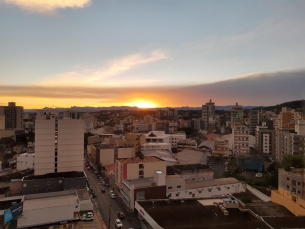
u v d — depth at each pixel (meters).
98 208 56.88
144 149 121.50
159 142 136.00
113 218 51.34
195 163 91.25
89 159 118.31
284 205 46.25
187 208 40.12
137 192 55.09
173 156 108.50
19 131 148.62
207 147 125.69
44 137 70.12
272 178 75.00
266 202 49.84
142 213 40.56
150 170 64.75
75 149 73.00
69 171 71.44
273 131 115.38
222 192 66.81
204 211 39.03
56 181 62.75
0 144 122.06
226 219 36.25
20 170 83.81
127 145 120.00
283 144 99.94
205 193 64.19
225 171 90.56
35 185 61.22
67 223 44.25
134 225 47.91
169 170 76.75
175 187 61.38
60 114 94.44
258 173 85.88
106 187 73.62
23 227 41.59
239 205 41.09
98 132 193.00
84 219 49.84
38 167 69.50
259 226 34.03
